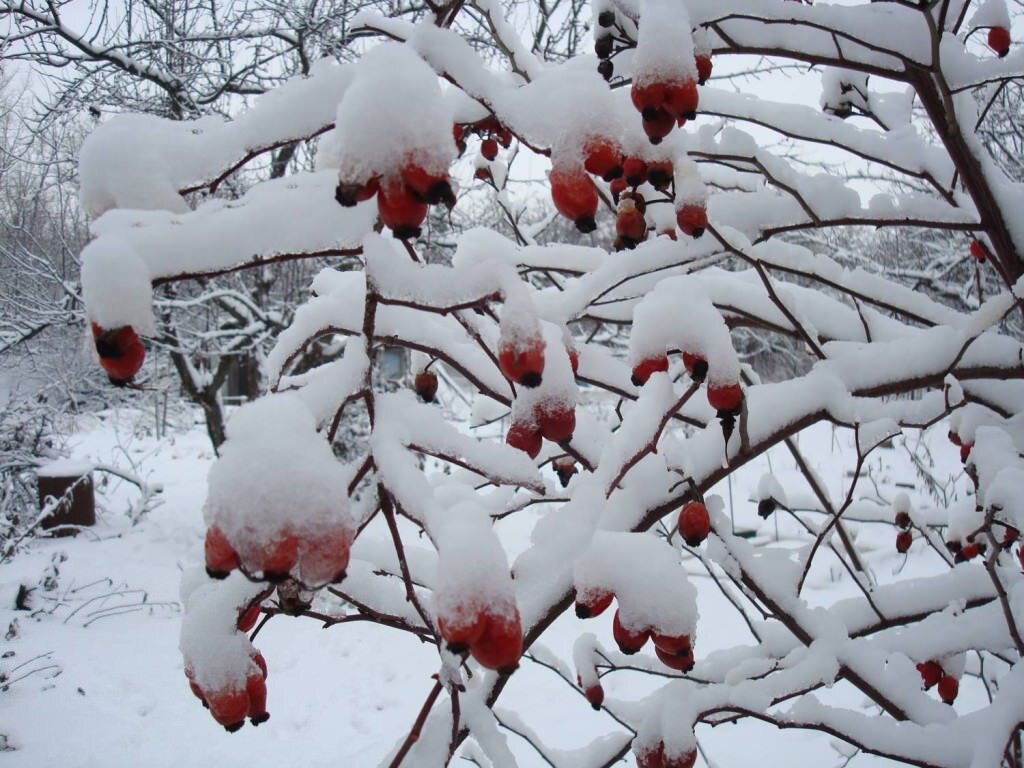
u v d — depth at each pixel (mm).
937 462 3219
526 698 1522
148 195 309
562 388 386
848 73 739
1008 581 601
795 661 544
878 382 550
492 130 375
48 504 2627
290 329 391
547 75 332
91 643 1812
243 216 296
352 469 308
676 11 388
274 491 244
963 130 583
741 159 599
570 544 383
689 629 345
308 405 292
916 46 539
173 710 1522
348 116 271
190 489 3545
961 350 531
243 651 334
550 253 658
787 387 534
